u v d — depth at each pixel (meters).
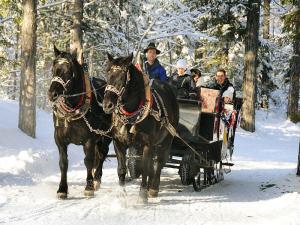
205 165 10.43
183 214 7.96
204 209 8.51
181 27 21.34
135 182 11.26
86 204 8.35
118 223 7.09
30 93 14.27
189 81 11.23
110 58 8.34
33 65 14.31
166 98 9.47
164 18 21.28
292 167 15.39
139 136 8.64
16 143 13.18
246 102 26.67
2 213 7.39
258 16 26.23
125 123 8.45
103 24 20.73
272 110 38.84
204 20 26.92
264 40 29.55
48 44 22.05
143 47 21.66
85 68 9.23
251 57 26.41
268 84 35.06
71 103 8.73
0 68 19.78
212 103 10.68
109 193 9.65
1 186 9.62
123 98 8.27
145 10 22.59
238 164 15.89
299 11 13.96
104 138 10.08
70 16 18.28
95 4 21.58
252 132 26.70
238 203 9.20
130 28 22.34
